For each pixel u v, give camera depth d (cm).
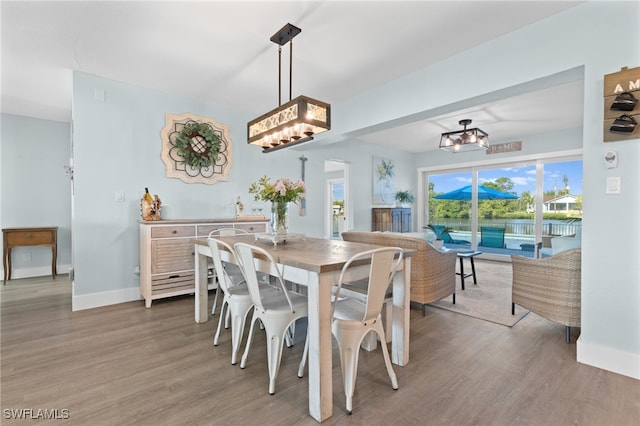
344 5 212
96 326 273
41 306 328
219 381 188
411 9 216
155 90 362
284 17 225
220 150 412
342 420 154
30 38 251
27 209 462
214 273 370
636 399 168
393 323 209
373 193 657
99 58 286
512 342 241
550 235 554
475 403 166
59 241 487
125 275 345
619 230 193
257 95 376
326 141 430
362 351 230
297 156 507
